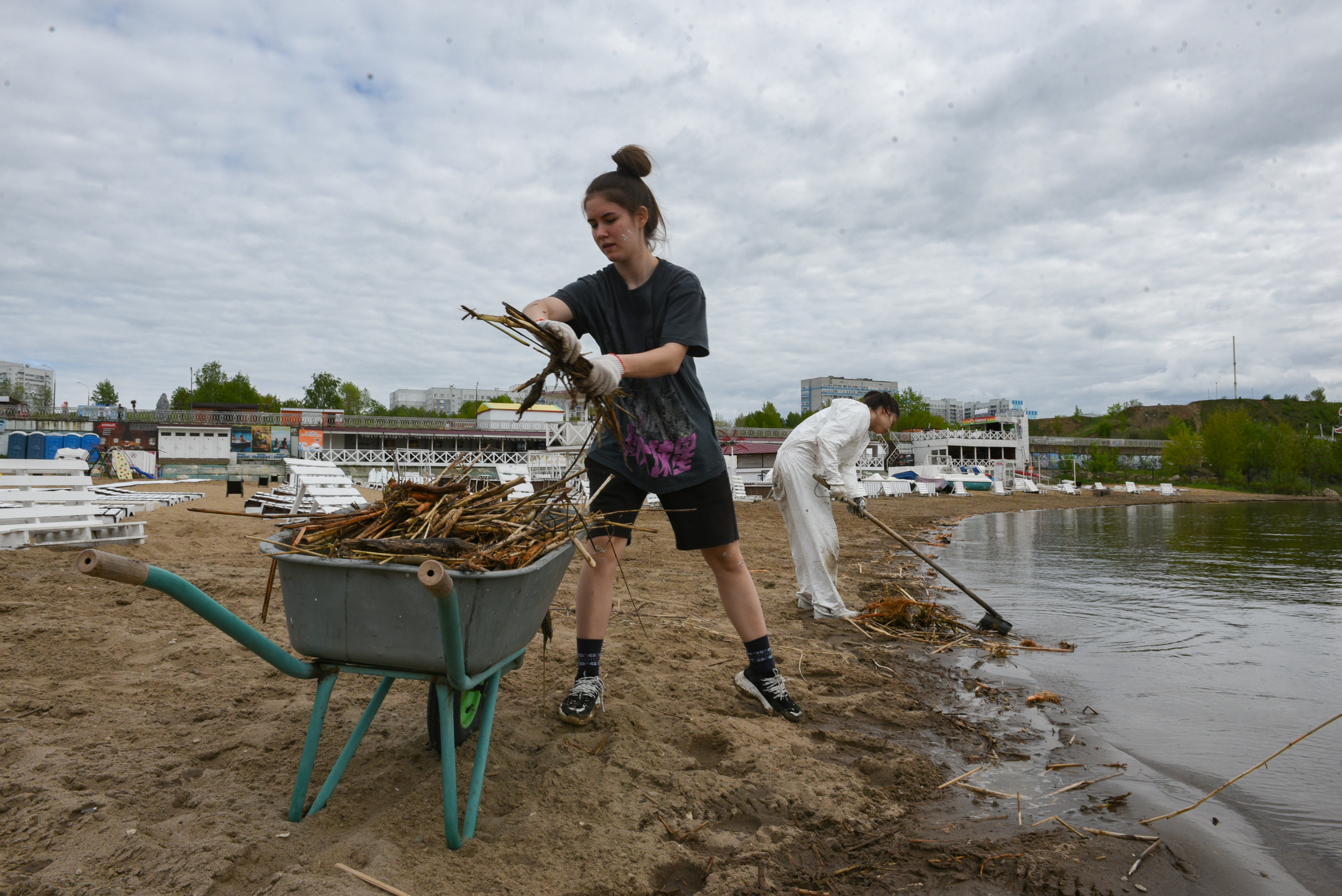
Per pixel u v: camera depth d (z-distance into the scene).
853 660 4.23
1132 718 3.37
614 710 3.01
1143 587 7.31
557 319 2.68
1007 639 4.92
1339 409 137.38
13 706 2.72
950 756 2.89
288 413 46.06
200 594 1.66
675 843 2.08
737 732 2.88
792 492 5.41
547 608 2.38
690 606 5.41
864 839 2.18
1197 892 1.94
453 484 2.42
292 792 2.19
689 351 2.70
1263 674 4.12
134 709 2.79
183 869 1.76
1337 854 2.16
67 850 1.82
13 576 4.86
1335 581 7.81
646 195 2.79
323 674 2.04
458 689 1.93
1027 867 2.03
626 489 2.95
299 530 2.21
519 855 1.93
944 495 37.81
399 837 1.96
